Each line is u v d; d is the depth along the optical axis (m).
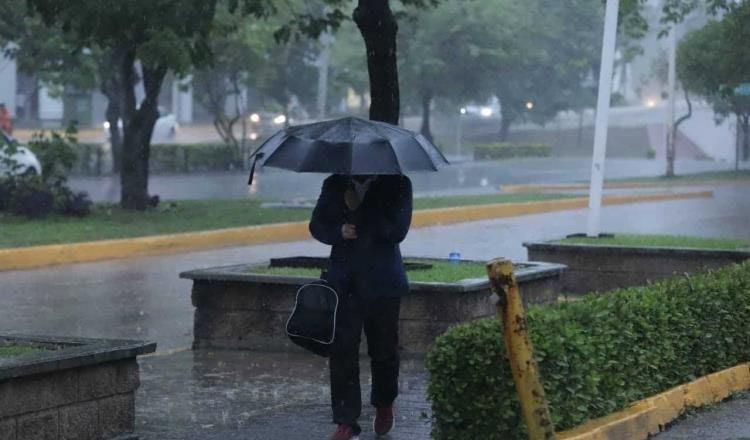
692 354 12.66
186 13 26.20
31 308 20.84
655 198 48.78
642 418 10.90
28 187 34.62
